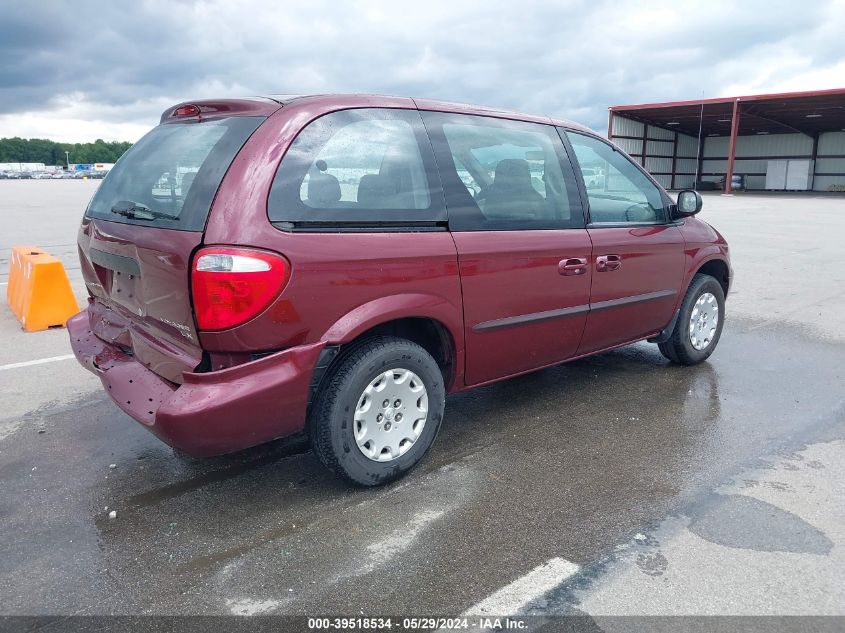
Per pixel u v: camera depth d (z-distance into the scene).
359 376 2.91
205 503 3.02
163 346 2.87
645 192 4.44
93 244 3.33
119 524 2.85
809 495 3.07
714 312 5.06
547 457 3.49
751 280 9.13
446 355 3.35
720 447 3.61
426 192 3.15
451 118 3.39
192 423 2.55
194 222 2.62
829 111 39.16
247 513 2.93
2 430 3.87
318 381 2.91
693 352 4.96
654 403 4.29
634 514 2.90
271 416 2.71
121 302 3.16
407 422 3.17
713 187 50.00
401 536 2.74
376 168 3.00
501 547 2.65
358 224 2.87
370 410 3.01
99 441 3.72
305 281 2.67
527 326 3.61
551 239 3.64
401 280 2.98
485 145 3.49
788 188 48.34
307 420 2.98
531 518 2.88
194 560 2.58
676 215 4.58
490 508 2.96
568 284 3.76
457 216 3.24
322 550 2.64
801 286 8.65
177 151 3.00
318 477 3.27
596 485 3.18
